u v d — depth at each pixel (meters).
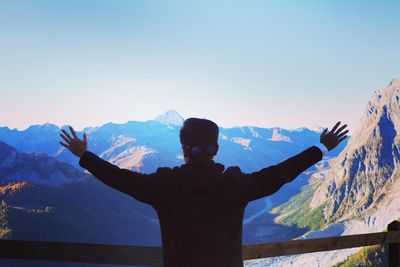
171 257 2.06
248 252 3.98
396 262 5.35
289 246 4.32
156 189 2.07
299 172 2.15
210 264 2.01
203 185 2.07
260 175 2.14
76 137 2.12
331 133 2.20
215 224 2.05
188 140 2.15
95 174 2.09
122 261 3.45
